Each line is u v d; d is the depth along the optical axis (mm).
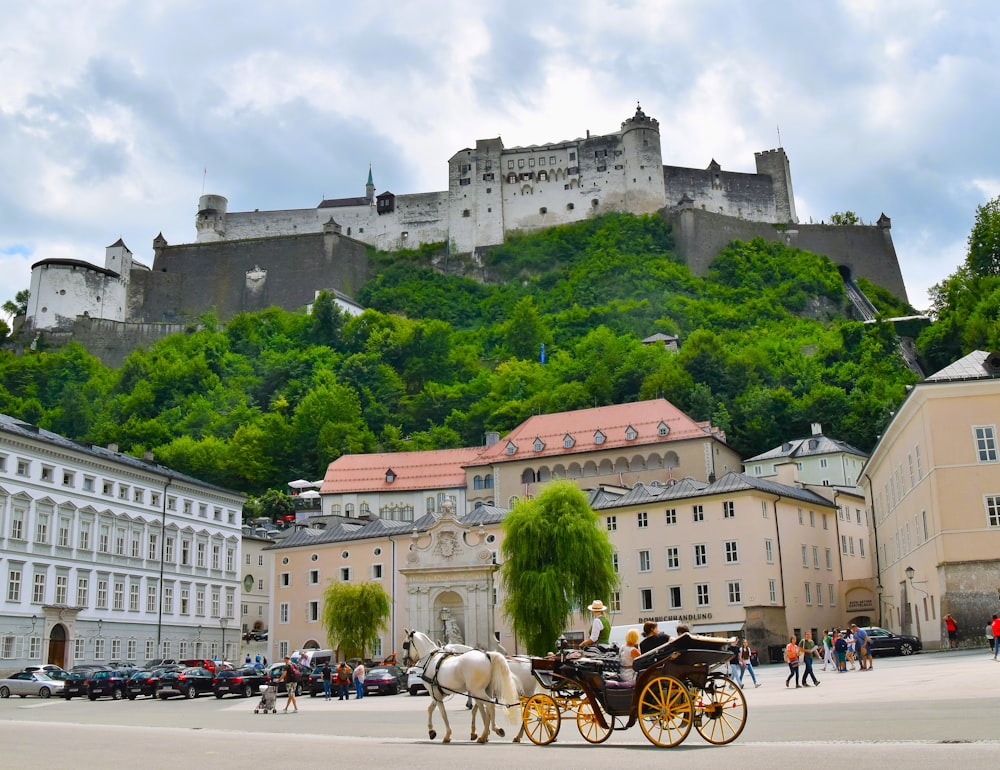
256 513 140875
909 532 67000
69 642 78062
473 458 128750
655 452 114625
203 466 151500
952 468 56969
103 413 177500
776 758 16859
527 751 20391
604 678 22078
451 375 193375
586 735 23234
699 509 79875
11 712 44656
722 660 21016
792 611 79938
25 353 191875
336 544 92438
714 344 158500
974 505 56250
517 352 195625
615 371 161250
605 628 25922
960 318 143875
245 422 171250
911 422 63125
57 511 78562
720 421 137375
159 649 89812
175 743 24062
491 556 81062
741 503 77875
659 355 162250
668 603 79875
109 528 84812
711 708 20812
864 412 134875
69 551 79438
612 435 118625
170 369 187000
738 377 154500
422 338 197375
